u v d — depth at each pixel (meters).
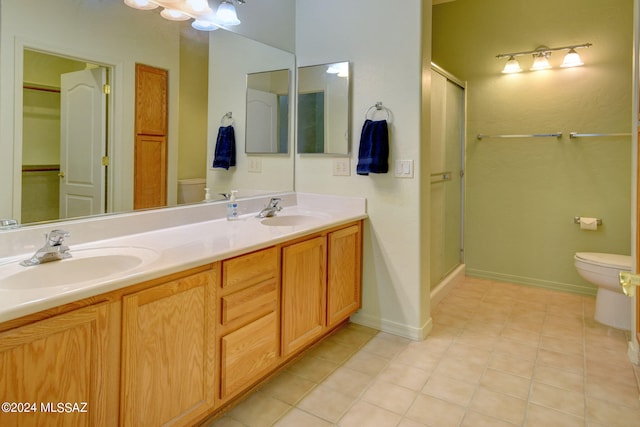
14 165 1.53
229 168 2.46
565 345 2.49
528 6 3.49
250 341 1.80
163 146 2.08
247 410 1.83
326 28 2.76
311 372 2.17
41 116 1.59
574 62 3.23
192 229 2.07
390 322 2.66
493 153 3.75
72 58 1.68
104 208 1.82
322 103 2.80
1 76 1.48
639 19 2.11
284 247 1.99
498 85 3.68
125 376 1.29
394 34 2.51
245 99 2.55
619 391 1.99
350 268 2.59
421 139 2.48
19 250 1.51
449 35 3.86
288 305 2.04
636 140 2.13
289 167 2.92
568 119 3.41
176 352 1.45
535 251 3.63
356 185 2.71
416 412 1.83
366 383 2.06
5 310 0.98
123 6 1.86
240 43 2.49
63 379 1.13
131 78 1.90
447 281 3.45
